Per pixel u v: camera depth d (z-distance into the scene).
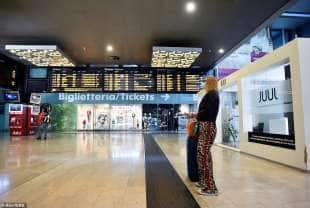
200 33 7.56
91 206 2.36
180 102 14.22
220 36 7.79
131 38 7.99
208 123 2.75
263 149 5.14
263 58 5.14
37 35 7.65
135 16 6.33
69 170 3.96
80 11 6.02
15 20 6.52
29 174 3.67
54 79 13.06
